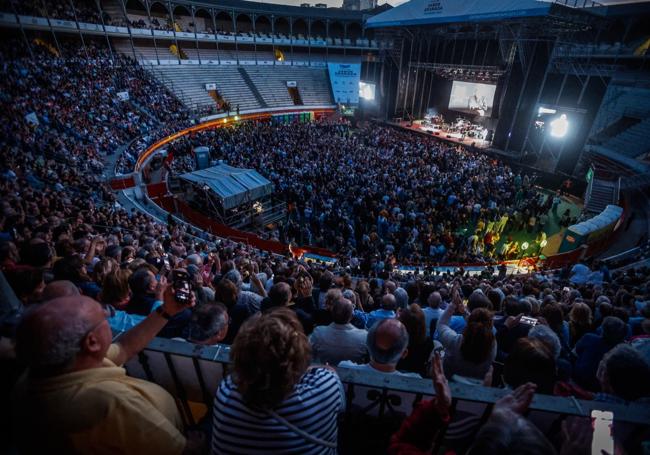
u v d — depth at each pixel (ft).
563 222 80.59
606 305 20.13
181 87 150.71
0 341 6.93
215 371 8.19
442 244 65.05
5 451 6.49
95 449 4.89
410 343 11.56
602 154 100.48
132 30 138.31
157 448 5.18
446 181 85.40
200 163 93.15
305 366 5.35
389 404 8.03
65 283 9.57
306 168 90.33
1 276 8.36
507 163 116.88
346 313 12.16
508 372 8.23
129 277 13.76
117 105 107.96
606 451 5.72
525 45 114.01
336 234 67.82
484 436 4.32
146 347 8.16
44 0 120.37
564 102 110.42
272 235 67.77
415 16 135.74
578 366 12.63
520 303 17.60
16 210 33.86
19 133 65.98
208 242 49.88
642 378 7.43
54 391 4.83
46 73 99.55
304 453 5.08
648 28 118.62
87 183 60.03
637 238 72.28
